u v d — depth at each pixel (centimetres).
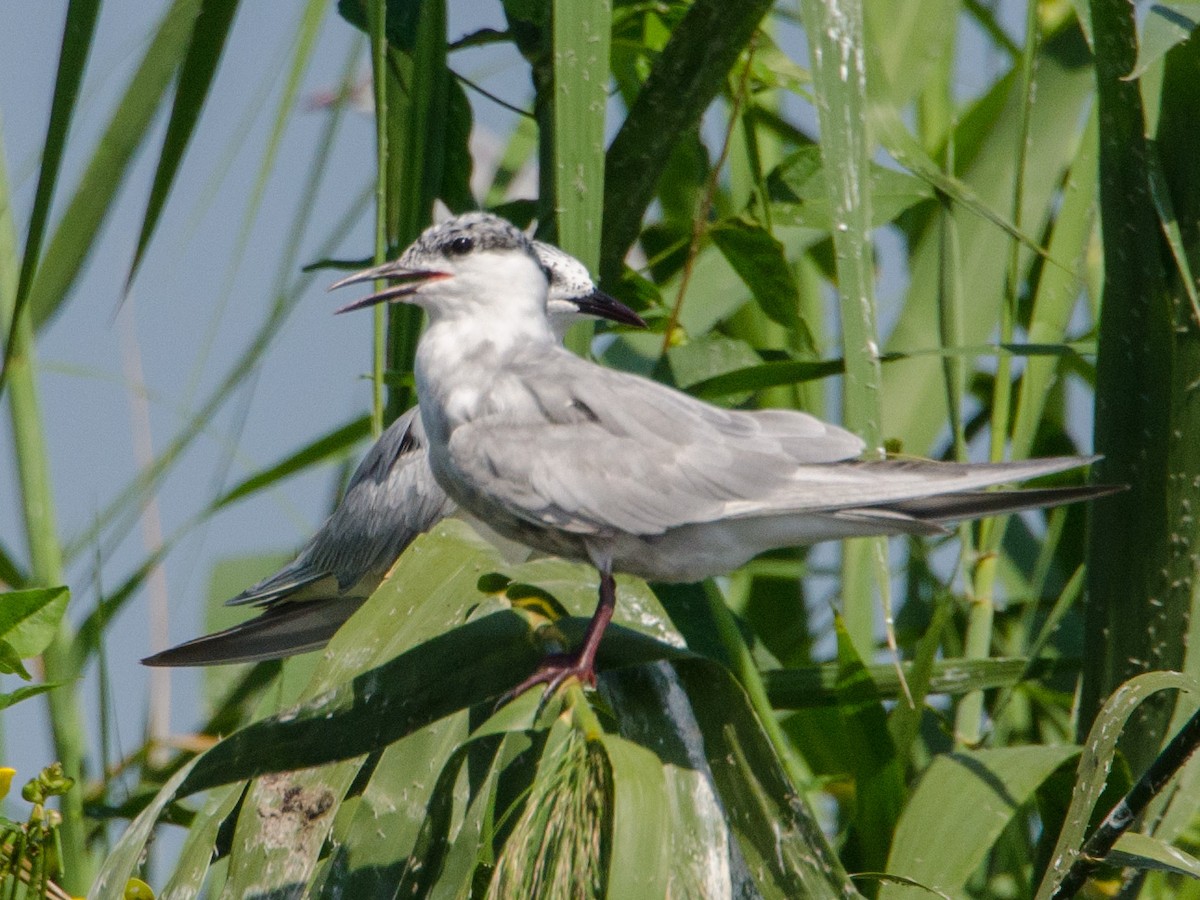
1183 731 533
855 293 625
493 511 654
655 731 560
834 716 861
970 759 709
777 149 1021
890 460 591
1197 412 693
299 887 546
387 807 562
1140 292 694
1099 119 688
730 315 1015
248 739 561
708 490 611
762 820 556
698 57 763
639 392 644
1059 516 842
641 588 655
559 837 481
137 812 764
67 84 616
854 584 855
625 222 803
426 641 583
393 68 760
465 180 853
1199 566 705
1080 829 539
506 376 666
